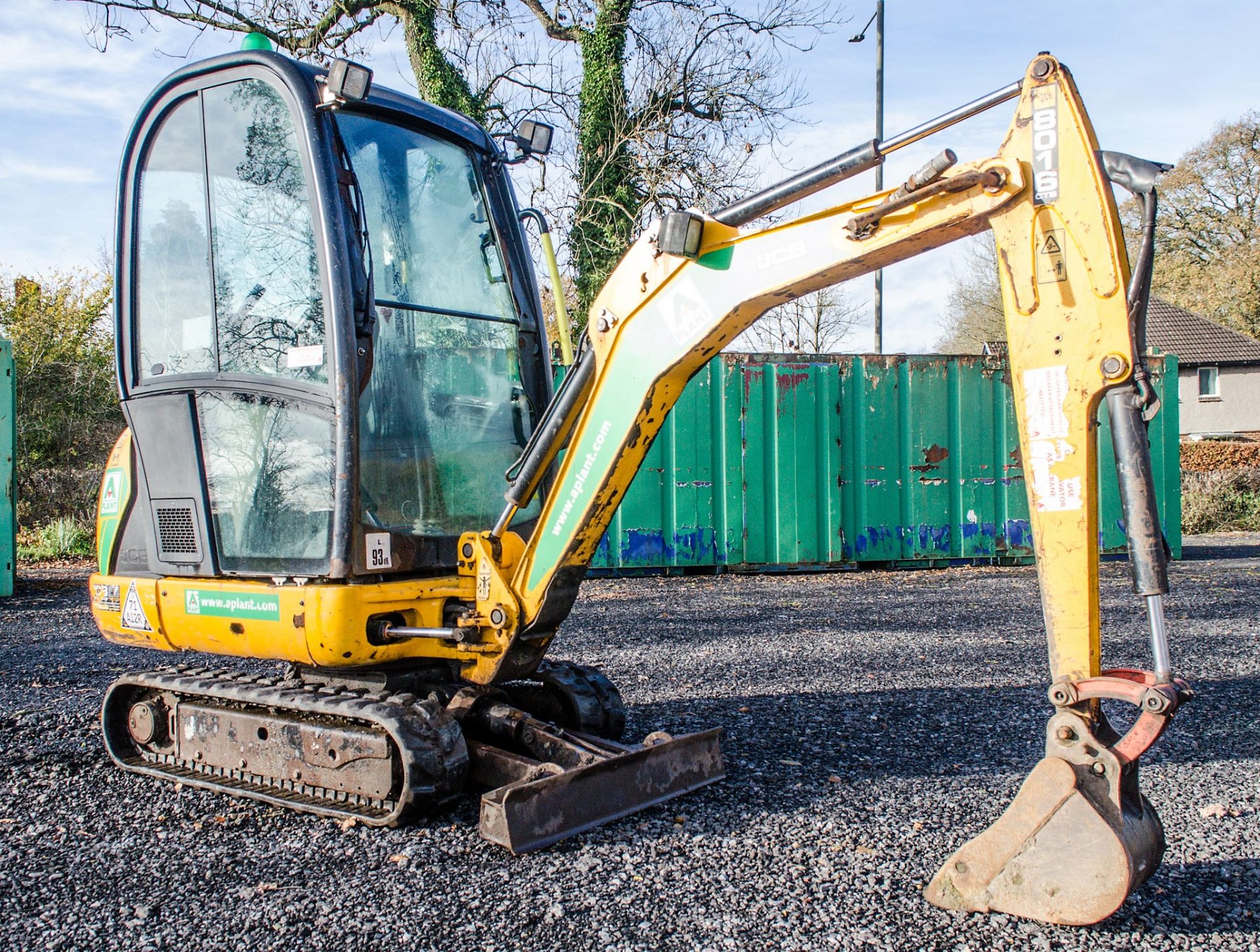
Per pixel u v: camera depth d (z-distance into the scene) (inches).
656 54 645.9
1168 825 134.5
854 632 294.4
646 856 123.1
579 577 141.8
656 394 131.8
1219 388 1387.8
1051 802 102.3
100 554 171.6
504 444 162.1
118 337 162.7
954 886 107.8
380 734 133.4
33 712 204.7
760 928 103.4
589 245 643.5
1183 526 716.0
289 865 121.3
